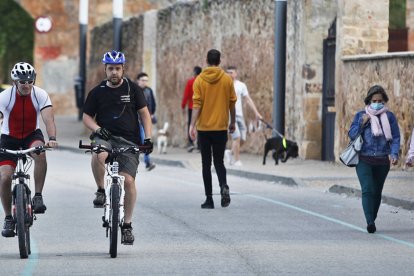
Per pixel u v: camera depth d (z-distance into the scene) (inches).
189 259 884.6
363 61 1811.0
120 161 917.2
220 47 2325.3
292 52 2014.0
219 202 1352.1
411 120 1689.2
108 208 909.2
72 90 4274.1
